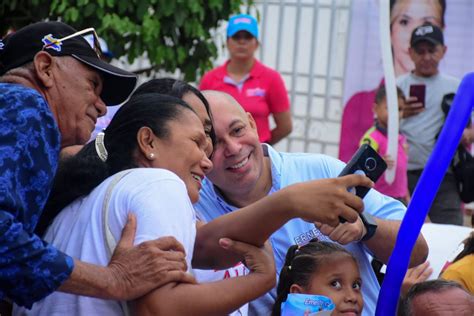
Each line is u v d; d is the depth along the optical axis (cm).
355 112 575
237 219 217
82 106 239
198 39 618
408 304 254
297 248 277
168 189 207
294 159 319
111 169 223
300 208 204
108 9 582
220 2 602
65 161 229
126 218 206
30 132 200
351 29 575
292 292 268
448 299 248
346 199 203
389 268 229
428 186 227
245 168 302
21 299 196
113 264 199
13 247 190
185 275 202
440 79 569
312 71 732
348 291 263
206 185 315
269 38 742
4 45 241
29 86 234
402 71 573
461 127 229
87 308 207
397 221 292
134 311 203
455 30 565
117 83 252
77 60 239
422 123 575
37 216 202
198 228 227
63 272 194
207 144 230
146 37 577
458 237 361
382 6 534
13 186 194
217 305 202
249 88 624
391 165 532
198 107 274
